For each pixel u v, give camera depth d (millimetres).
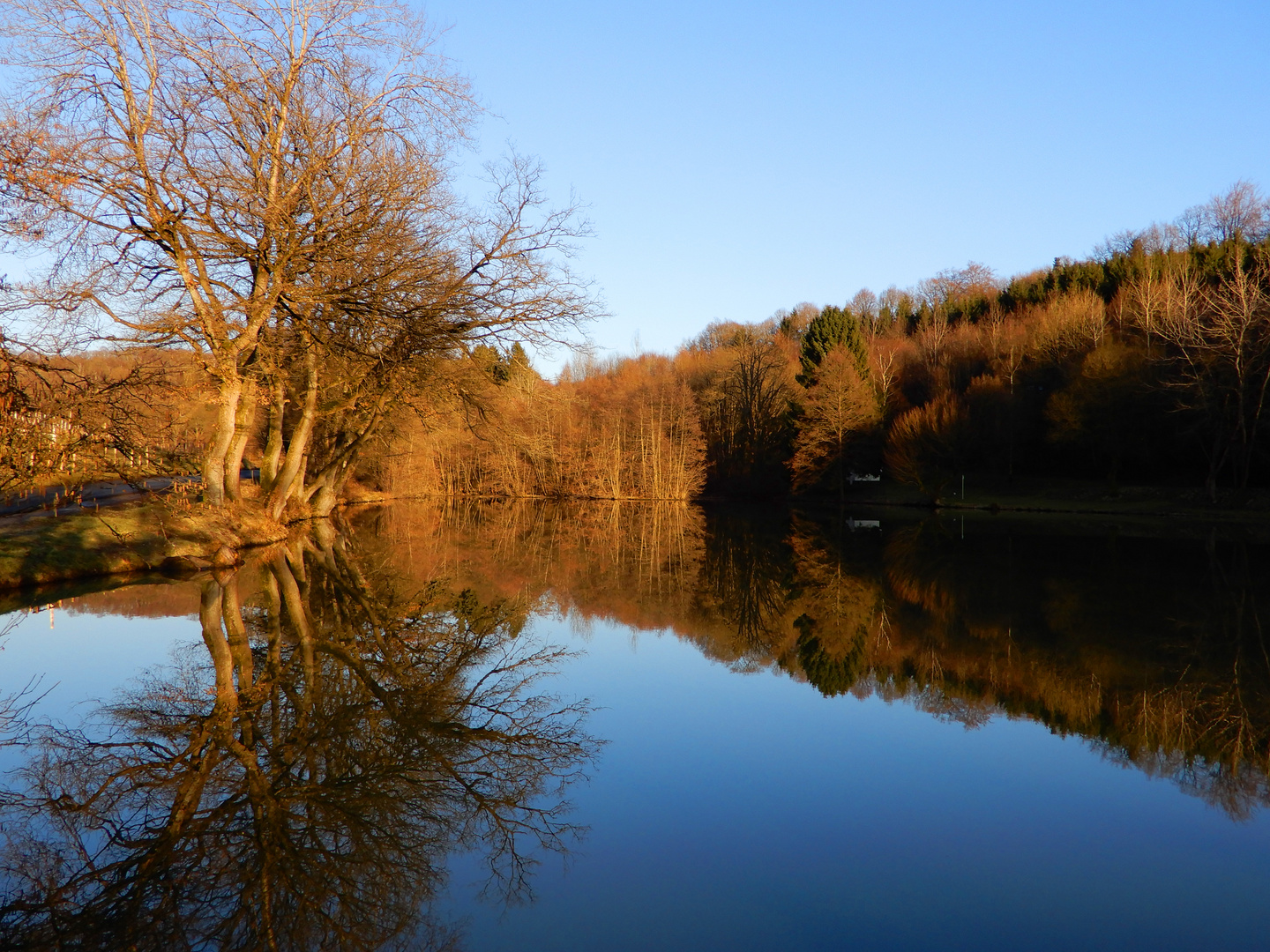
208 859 4871
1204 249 53531
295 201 15453
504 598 15102
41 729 7195
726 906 4387
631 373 66062
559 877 4688
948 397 51125
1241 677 9555
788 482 59031
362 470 50594
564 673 9594
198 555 16828
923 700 8672
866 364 60188
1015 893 4605
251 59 15484
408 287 15891
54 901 4355
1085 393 44219
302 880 4621
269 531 20484
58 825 5312
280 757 6598
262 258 15375
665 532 32594
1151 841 5312
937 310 77375
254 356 17516
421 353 17641
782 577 18641
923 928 4195
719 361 67625
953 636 11922
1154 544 25797
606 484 57562
